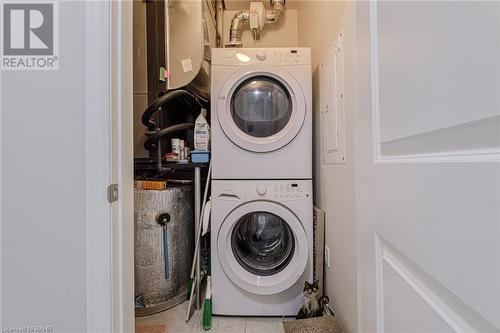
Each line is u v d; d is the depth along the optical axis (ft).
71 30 2.49
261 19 8.38
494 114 1.08
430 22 1.50
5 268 2.51
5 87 2.52
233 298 5.33
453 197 1.31
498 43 1.06
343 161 4.24
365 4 2.50
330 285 4.97
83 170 2.48
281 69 5.36
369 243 2.44
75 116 2.49
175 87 6.35
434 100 1.47
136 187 5.75
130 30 2.80
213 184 5.37
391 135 1.99
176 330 4.93
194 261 5.57
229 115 5.39
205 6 6.70
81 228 2.48
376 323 2.29
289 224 5.19
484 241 1.12
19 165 2.52
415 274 1.69
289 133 5.30
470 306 1.20
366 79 2.48
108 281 2.46
